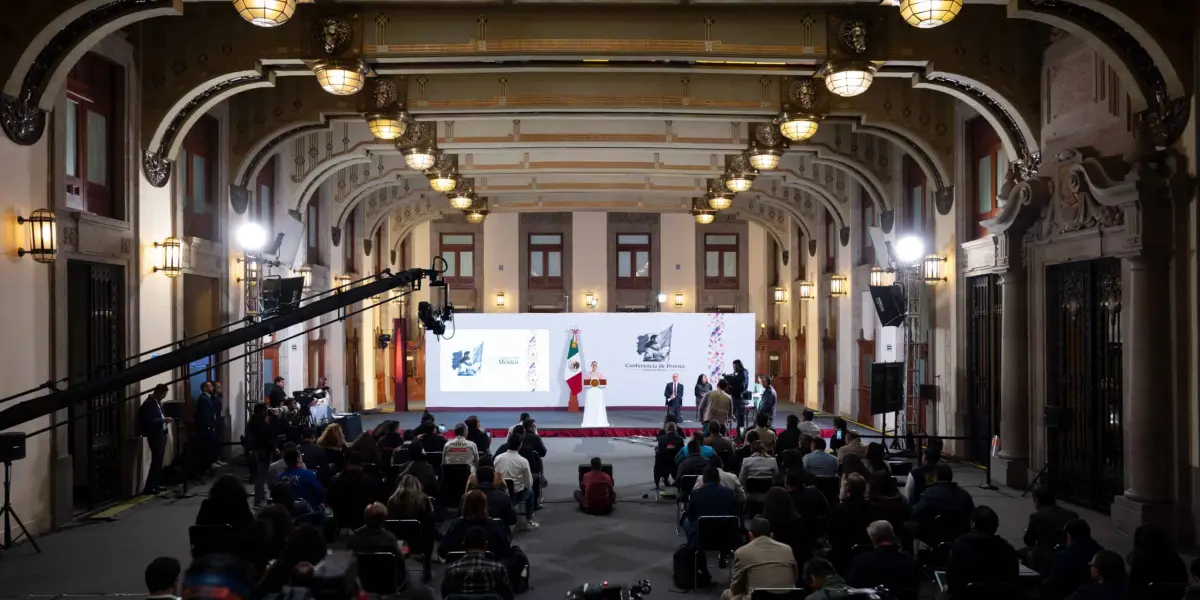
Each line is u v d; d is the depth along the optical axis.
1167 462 9.41
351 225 23.19
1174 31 9.01
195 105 12.25
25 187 9.24
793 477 7.89
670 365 22.64
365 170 20.62
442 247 29.72
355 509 8.73
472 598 5.20
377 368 25.72
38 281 9.50
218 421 13.35
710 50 10.34
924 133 14.28
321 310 6.31
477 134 16.50
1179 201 9.20
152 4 9.35
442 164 16.89
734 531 7.82
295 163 17.14
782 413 23.67
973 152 14.09
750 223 30.23
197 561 4.10
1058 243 11.38
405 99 13.34
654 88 13.37
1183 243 9.24
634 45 10.31
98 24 9.30
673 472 12.07
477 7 10.36
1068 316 11.59
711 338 22.72
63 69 9.42
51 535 9.65
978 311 13.91
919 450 13.47
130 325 11.42
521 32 10.32
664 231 30.11
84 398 5.54
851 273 20.75
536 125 16.48
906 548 7.49
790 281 27.44
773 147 14.70
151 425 11.62
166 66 11.67
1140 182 9.17
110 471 11.37
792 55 10.42
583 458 16.09
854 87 10.37
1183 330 9.26
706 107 13.42
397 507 7.79
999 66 11.68
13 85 8.91
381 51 10.41
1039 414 12.06
